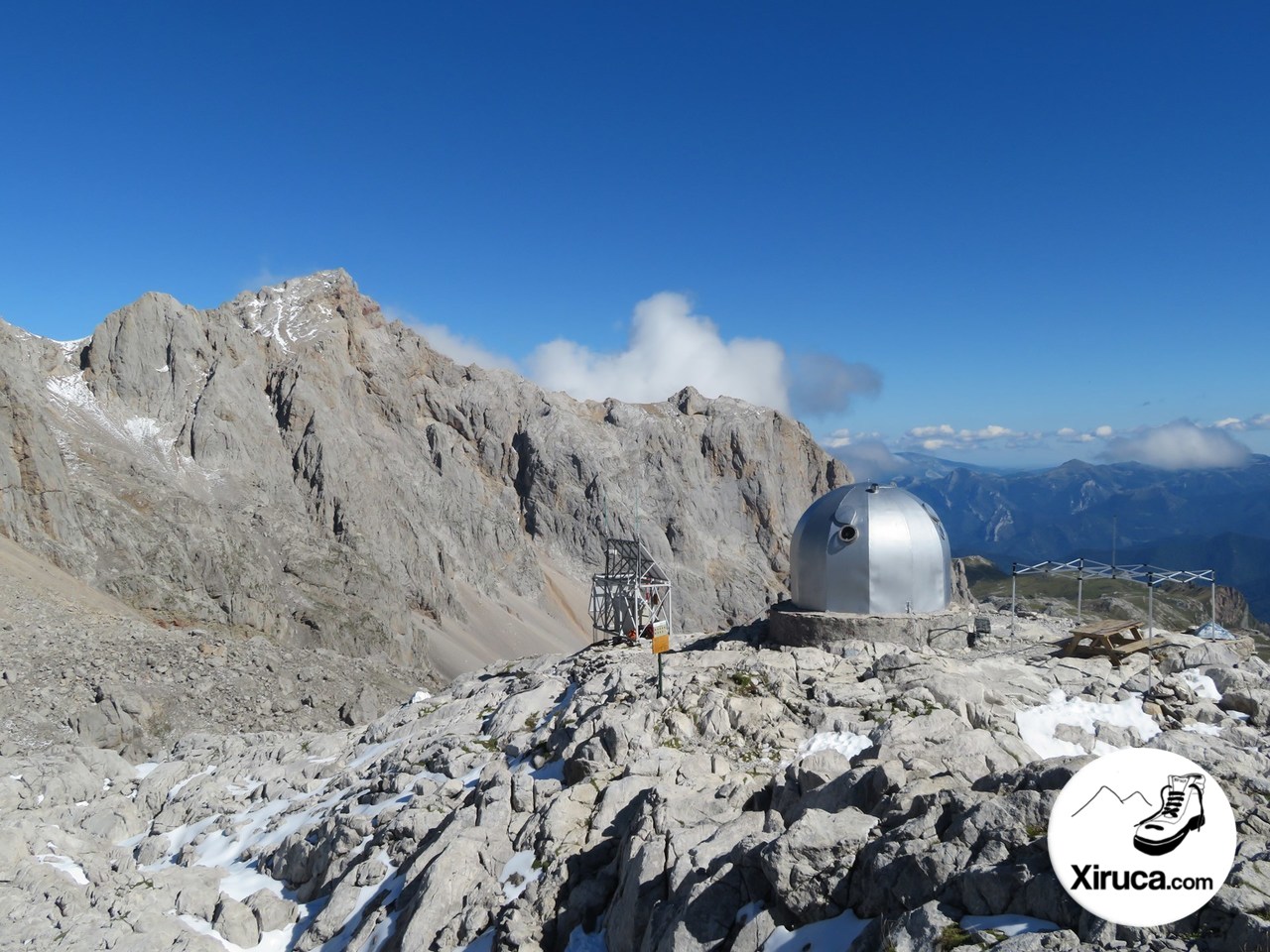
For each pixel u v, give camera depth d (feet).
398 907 66.13
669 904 48.83
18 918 71.20
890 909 40.40
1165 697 73.05
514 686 115.14
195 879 81.61
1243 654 86.38
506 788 73.51
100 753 123.54
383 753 104.42
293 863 82.07
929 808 44.65
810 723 72.59
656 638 82.12
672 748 72.08
